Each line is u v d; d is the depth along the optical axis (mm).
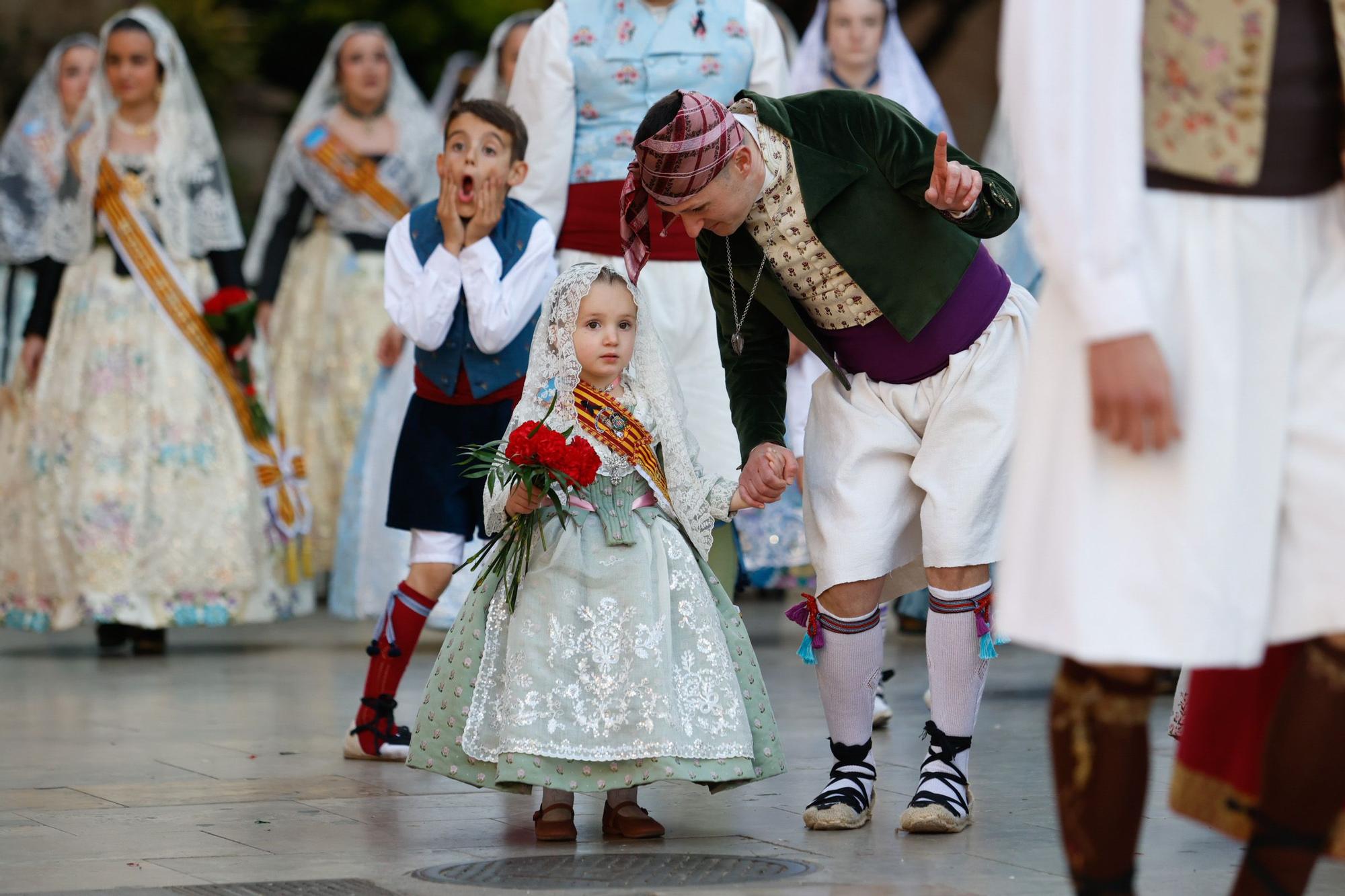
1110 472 6082
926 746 13055
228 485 19750
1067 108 6012
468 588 18969
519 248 13156
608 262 14266
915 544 10227
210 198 20000
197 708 15570
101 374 19578
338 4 37594
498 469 9891
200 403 19703
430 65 37844
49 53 36688
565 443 9773
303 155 23906
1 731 14148
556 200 14359
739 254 9953
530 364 10453
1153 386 5910
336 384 24422
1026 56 6090
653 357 10422
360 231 24312
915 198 9578
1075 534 6066
